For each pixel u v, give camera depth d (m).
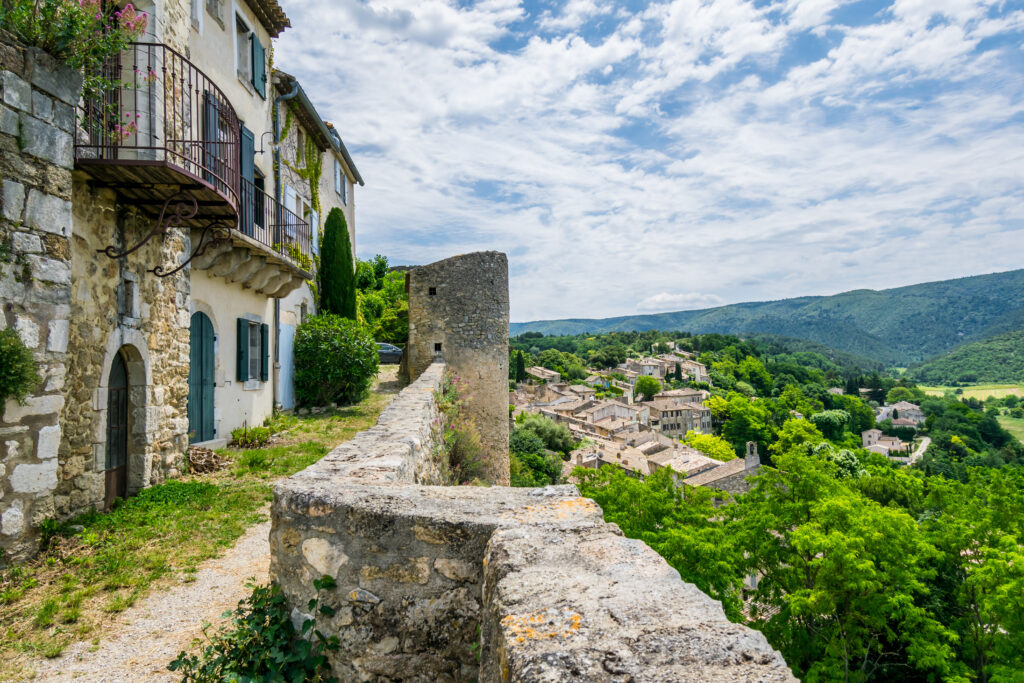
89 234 5.86
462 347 16.88
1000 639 14.88
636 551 2.27
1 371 4.41
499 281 17.27
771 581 17.36
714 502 30.34
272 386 13.09
